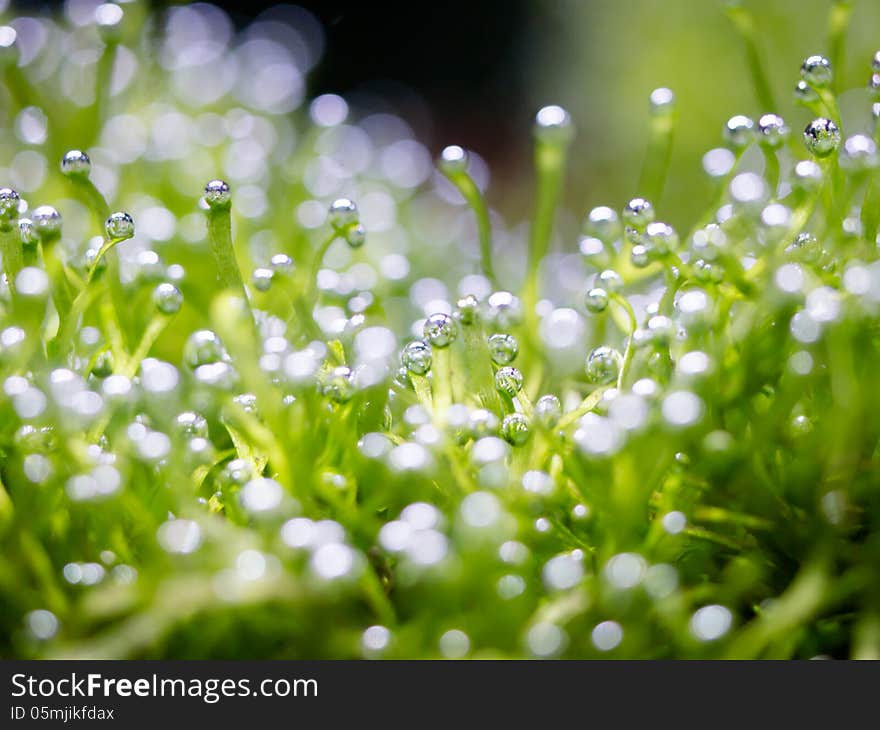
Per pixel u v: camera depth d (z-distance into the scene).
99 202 0.12
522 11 0.32
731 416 0.11
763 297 0.11
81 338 0.11
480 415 0.11
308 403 0.11
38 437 0.11
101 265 0.11
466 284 0.13
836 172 0.11
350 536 0.11
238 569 0.11
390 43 0.33
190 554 0.11
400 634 0.11
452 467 0.11
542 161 0.12
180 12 0.19
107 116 0.14
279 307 0.12
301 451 0.11
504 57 0.33
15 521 0.11
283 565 0.11
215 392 0.11
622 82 0.23
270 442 0.11
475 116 0.33
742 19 0.12
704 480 0.11
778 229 0.11
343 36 0.32
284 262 0.11
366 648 0.11
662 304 0.11
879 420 0.11
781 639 0.11
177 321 0.13
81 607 0.11
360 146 0.18
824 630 0.11
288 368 0.11
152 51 0.16
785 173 0.12
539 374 0.12
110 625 0.11
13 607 0.11
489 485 0.11
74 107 0.14
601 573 0.11
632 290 0.13
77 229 0.13
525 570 0.11
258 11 0.30
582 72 0.25
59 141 0.14
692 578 0.11
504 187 0.28
